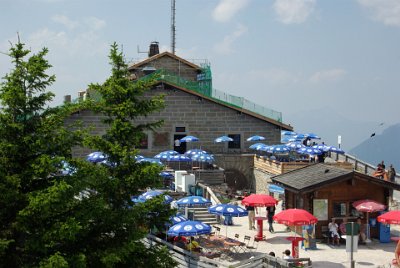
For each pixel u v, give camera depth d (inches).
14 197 523.5
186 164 1886.1
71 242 575.2
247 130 2037.4
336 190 1130.7
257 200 1114.7
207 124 2010.3
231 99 2011.6
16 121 553.6
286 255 928.3
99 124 1871.3
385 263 975.0
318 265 957.2
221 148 2020.2
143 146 1969.7
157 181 665.6
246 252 1003.9
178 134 1998.0
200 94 1983.3
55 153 575.8
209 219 1294.3
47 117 575.8
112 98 681.0
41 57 557.0
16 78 547.8
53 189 511.8
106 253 574.6
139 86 687.1
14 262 536.4
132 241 601.9
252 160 1945.1
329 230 1109.7
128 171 663.1
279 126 2053.4
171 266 645.9
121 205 658.2
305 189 1105.4
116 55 684.1
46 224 549.0
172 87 1980.8
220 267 893.8
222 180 1766.7
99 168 648.4
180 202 1056.2
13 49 546.0
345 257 1013.2
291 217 973.2
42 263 512.7
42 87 565.6
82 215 571.5
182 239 1011.3
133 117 687.7
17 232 543.5
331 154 2143.2
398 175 1512.1
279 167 1676.9
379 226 1144.2
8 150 533.0
